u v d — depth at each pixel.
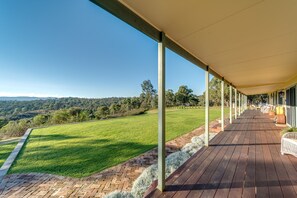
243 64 4.66
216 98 33.75
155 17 2.17
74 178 3.76
